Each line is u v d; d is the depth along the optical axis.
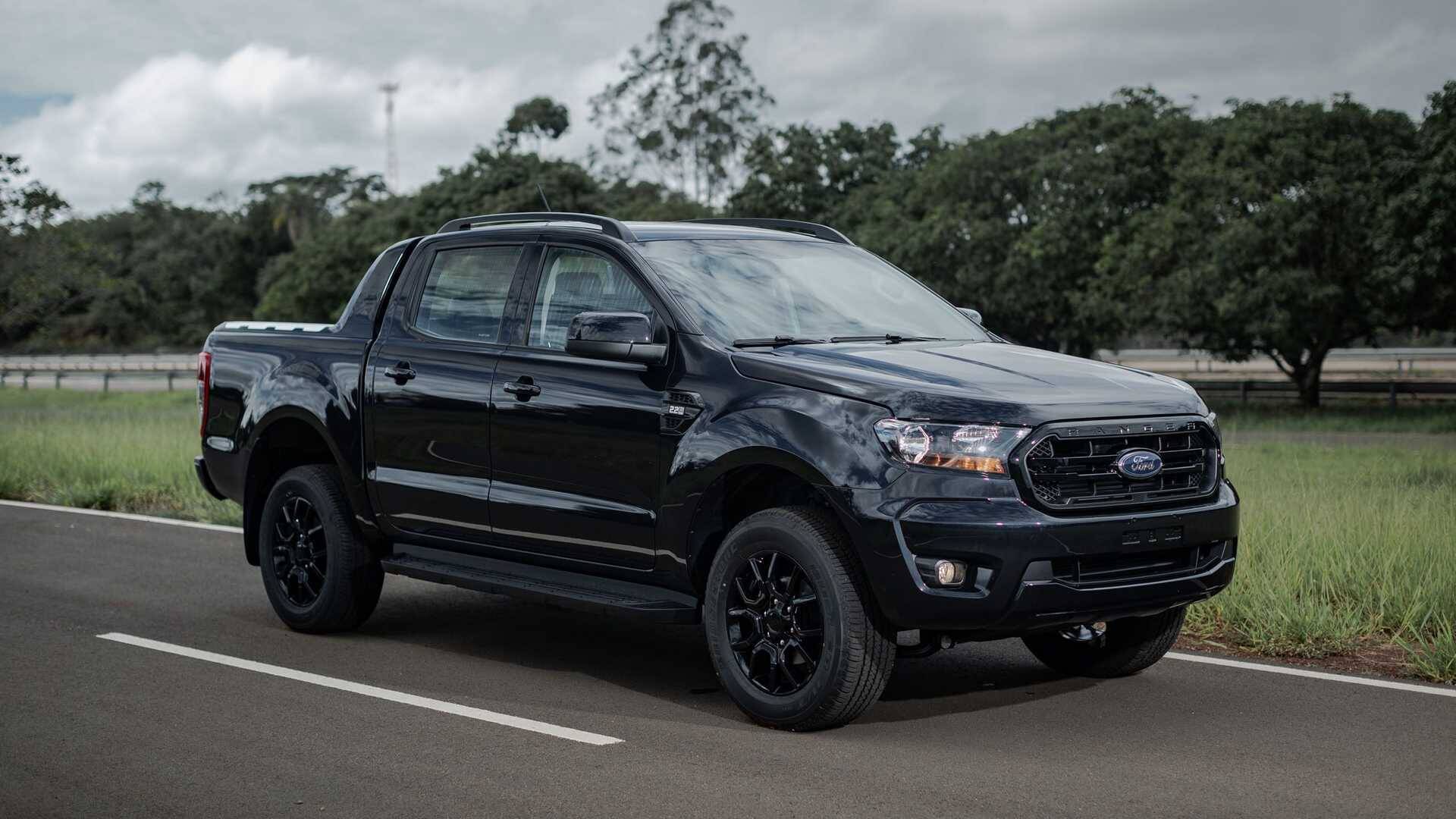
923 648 5.49
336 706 5.92
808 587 5.43
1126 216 33.97
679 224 6.79
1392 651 6.86
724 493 5.68
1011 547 5.02
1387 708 5.85
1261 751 5.20
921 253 34.53
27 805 4.62
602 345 5.76
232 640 7.29
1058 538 5.06
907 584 5.07
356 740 5.38
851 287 6.58
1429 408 29.94
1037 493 5.10
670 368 5.85
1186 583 5.44
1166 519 5.31
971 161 34.44
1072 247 33.25
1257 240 29.11
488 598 8.55
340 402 7.16
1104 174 33.22
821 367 5.49
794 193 44.09
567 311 6.38
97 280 29.91
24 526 11.69
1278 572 7.65
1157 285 30.98
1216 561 5.58
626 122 53.12
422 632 7.50
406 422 6.85
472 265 6.89
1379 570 7.77
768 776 4.89
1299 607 7.14
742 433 5.49
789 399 5.44
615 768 4.99
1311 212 28.67
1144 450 5.30
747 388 5.58
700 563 5.83
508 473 6.40
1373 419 27.28
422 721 5.66
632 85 52.94
